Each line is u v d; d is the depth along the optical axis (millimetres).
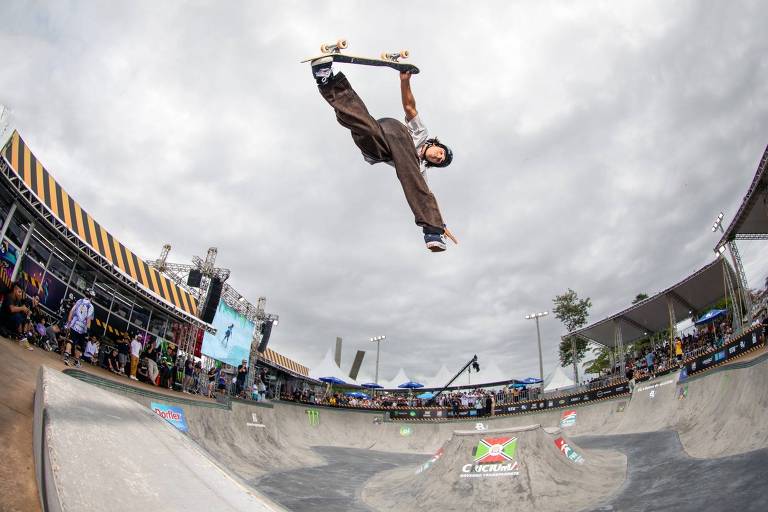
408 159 2984
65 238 13750
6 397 4641
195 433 17203
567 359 50719
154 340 20484
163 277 20062
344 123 2988
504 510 11969
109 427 3592
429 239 2883
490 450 14219
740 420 14102
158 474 3234
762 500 8930
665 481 11992
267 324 31438
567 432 27484
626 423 24047
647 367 29328
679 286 26688
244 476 15992
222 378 26328
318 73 2936
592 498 11812
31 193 12094
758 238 20984
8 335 11508
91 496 2520
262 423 23766
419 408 34219
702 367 20906
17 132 11930
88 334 16203
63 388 3977
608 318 32125
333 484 16703
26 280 13266
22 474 3318
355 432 33250
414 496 14031
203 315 23188
